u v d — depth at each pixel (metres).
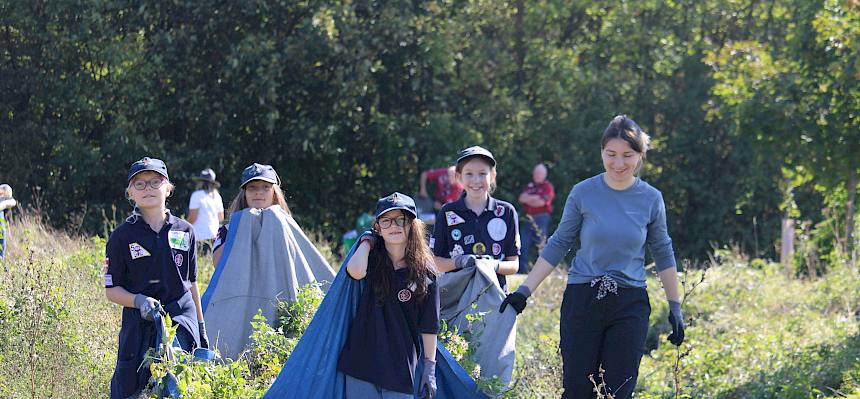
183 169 67.56
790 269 55.44
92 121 67.00
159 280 22.05
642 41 82.31
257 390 21.94
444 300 25.94
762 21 83.44
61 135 64.75
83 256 37.84
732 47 64.50
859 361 30.44
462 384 21.61
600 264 21.53
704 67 81.62
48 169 66.38
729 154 82.94
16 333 27.12
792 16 62.53
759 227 84.44
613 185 21.61
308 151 71.88
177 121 70.00
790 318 40.59
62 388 24.84
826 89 57.44
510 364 25.08
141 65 65.88
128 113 66.44
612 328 21.58
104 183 67.12
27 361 25.56
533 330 36.31
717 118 81.38
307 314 26.30
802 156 59.06
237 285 26.91
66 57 64.88
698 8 83.06
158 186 22.17
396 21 68.94
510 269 26.66
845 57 54.84
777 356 32.91
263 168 28.23
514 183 80.38
